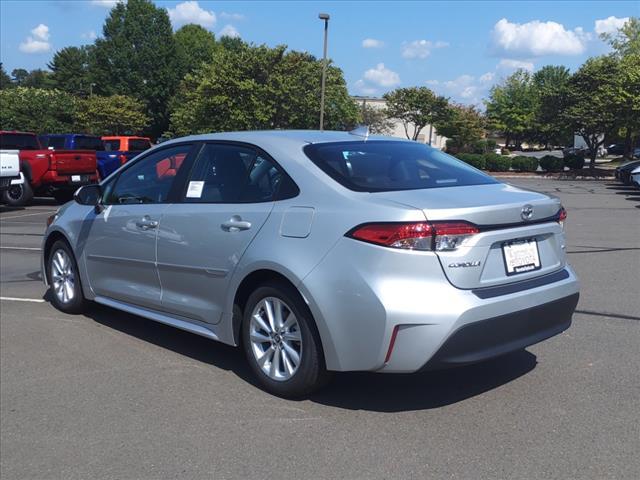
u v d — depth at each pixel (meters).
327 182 4.21
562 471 3.39
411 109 49.50
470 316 3.74
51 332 6.02
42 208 17.66
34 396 4.55
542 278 4.25
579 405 4.22
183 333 5.97
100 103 56.75
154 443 3.81
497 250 3.98
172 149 5.43
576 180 33.53
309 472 3.43
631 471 3.38
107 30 76.25
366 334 3.82
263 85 36.88
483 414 4.11
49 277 6.81
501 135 86.12
